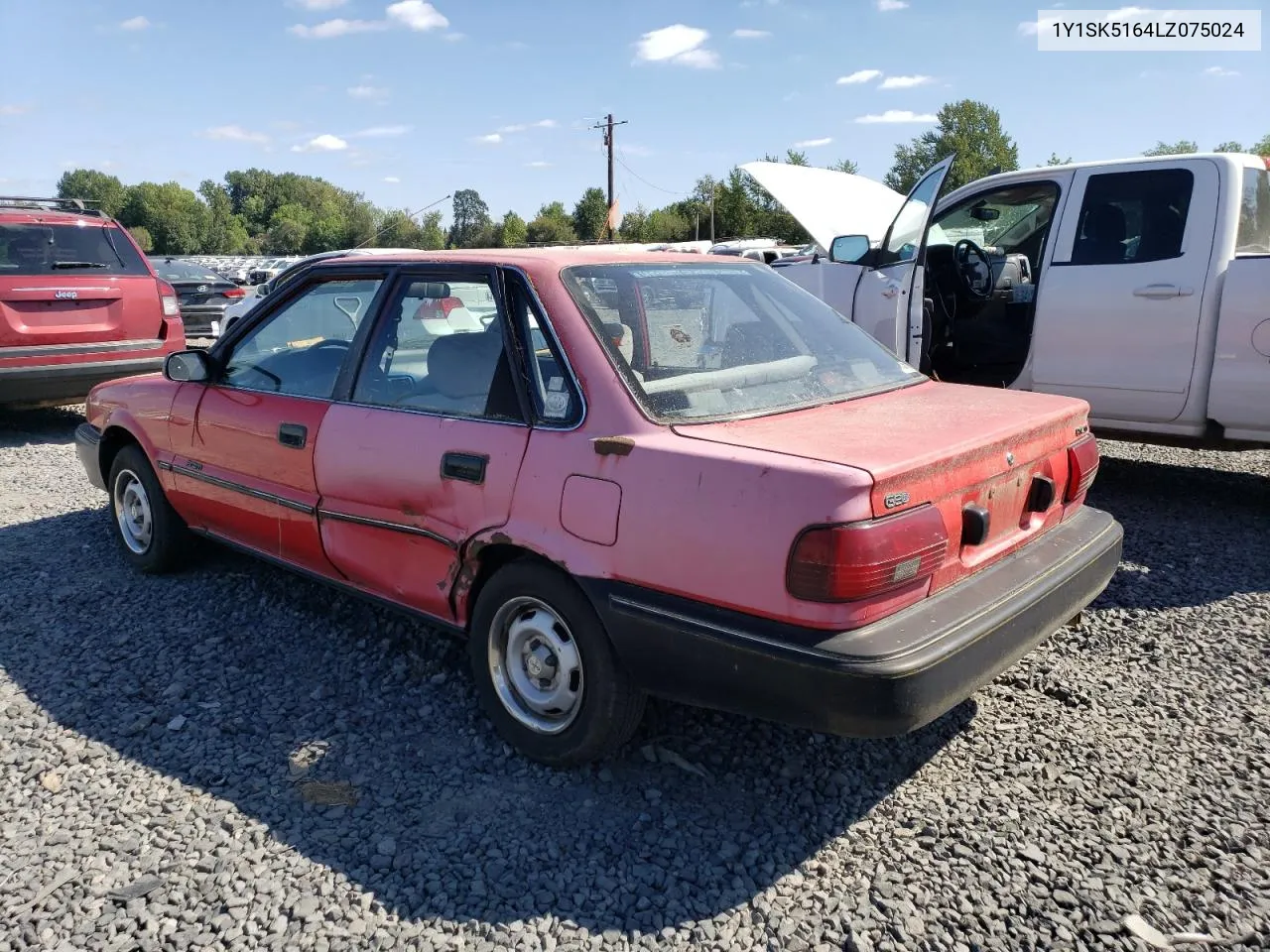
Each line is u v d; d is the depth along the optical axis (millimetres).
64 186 139625
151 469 4883
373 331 3752
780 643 2510
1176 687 3715
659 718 3500
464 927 2488
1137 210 5922
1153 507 6148
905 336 6340
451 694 3717
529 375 3154
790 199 7617
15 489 6961
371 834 2871
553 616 3092
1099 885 2623
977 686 2658
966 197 6859
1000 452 2918
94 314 8859
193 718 3561
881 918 2508
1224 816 2910
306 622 4402
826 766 3219
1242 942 2424
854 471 2455
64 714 3598
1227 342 5504
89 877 2684
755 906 2557
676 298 3428
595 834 2871
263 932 2479
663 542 2715
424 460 3365
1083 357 6113
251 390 4262
